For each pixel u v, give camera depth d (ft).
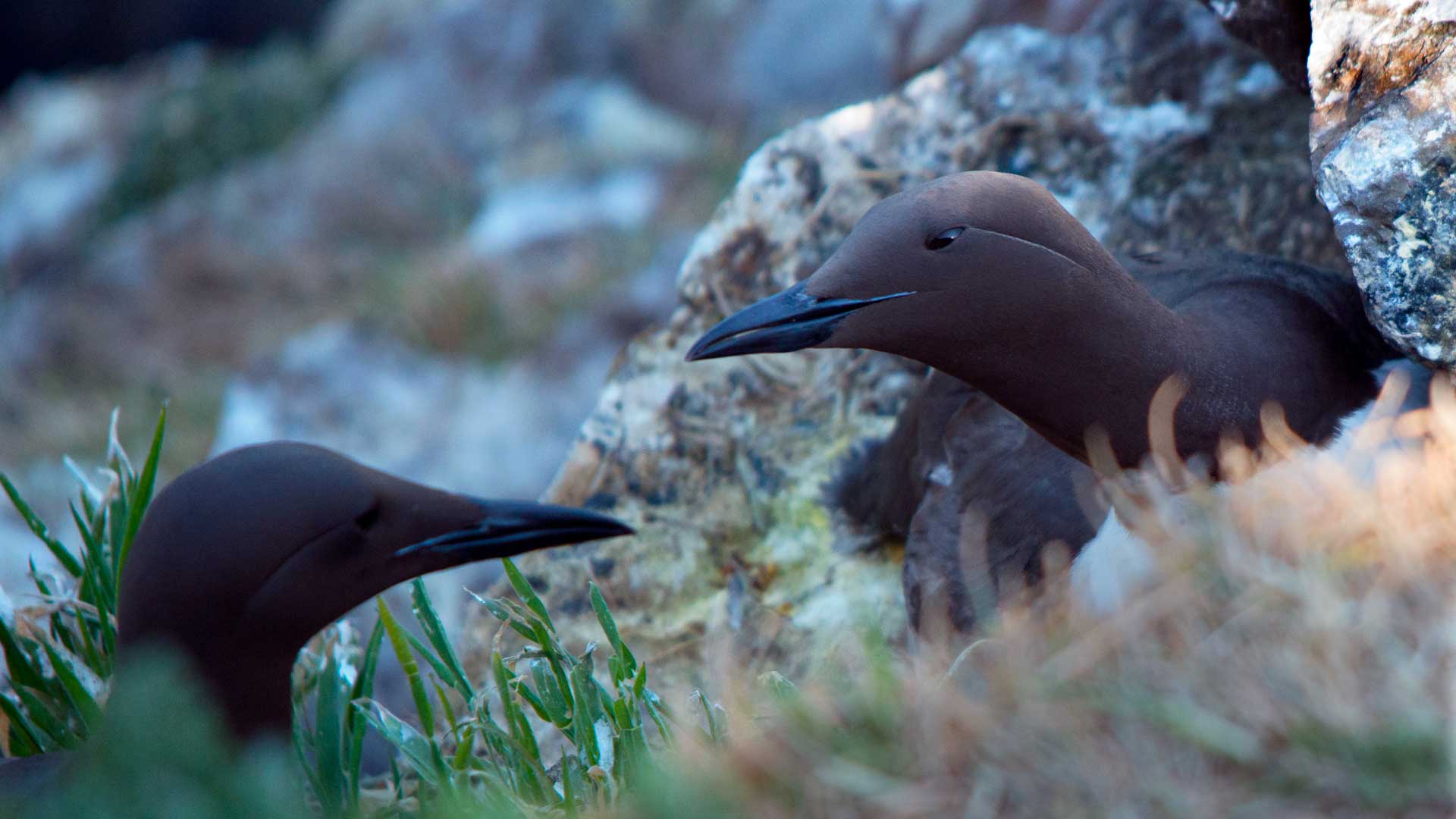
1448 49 17.34
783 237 27.73
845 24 86.17
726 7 90.27
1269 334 17.60
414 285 75.77
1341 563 13.97
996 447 19.94
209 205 91.25
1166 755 12.05
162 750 12.89
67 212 100.32
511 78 95.96
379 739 23.62
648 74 92.48
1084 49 27.81
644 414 26.73
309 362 69.82
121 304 86.89
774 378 26.73
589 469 26.53
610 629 17.63
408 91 97.19
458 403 66.59
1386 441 16.94
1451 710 11.82
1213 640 13.09
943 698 12.91
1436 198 17.22
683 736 14.88
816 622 23.63
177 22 125.59
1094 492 18.04
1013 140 27.48
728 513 25.73
